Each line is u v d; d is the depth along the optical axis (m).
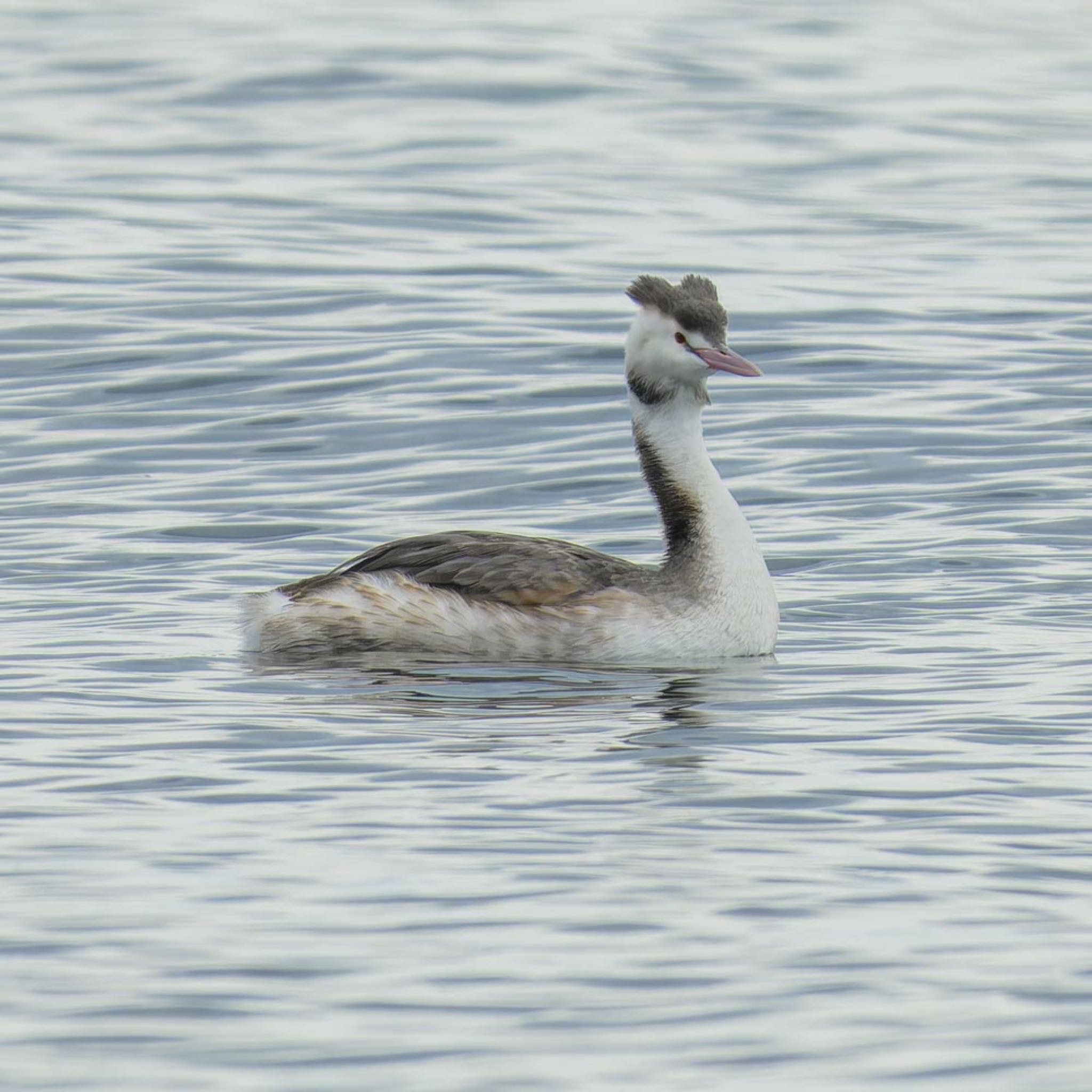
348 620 15.32
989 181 33.19
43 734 12.99
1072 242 29.47
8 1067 8.58
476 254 28.19
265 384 22.91
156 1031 8.88
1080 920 10.03
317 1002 9.16
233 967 9.50
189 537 18.27
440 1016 9.03
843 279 27.33
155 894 10.32
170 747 12.73
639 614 15.19
